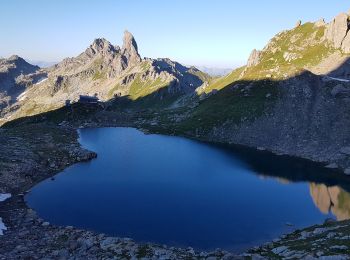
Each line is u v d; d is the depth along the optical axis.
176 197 94.62
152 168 124.25
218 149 155.88
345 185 105.94
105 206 88.19
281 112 176.00
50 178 113.81
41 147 146.38
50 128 192.00
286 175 116.19
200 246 67.62
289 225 77.12
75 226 76.12
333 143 143.75
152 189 101.38
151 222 78.38
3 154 126.19
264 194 97.38
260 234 72.88
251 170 122.19
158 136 189.50
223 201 91.62
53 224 77.06
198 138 181.38
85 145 165.00
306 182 108.69
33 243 61.28
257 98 193.12
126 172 119.19
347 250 46.47
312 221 79.31
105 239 64.12
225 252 58.41
